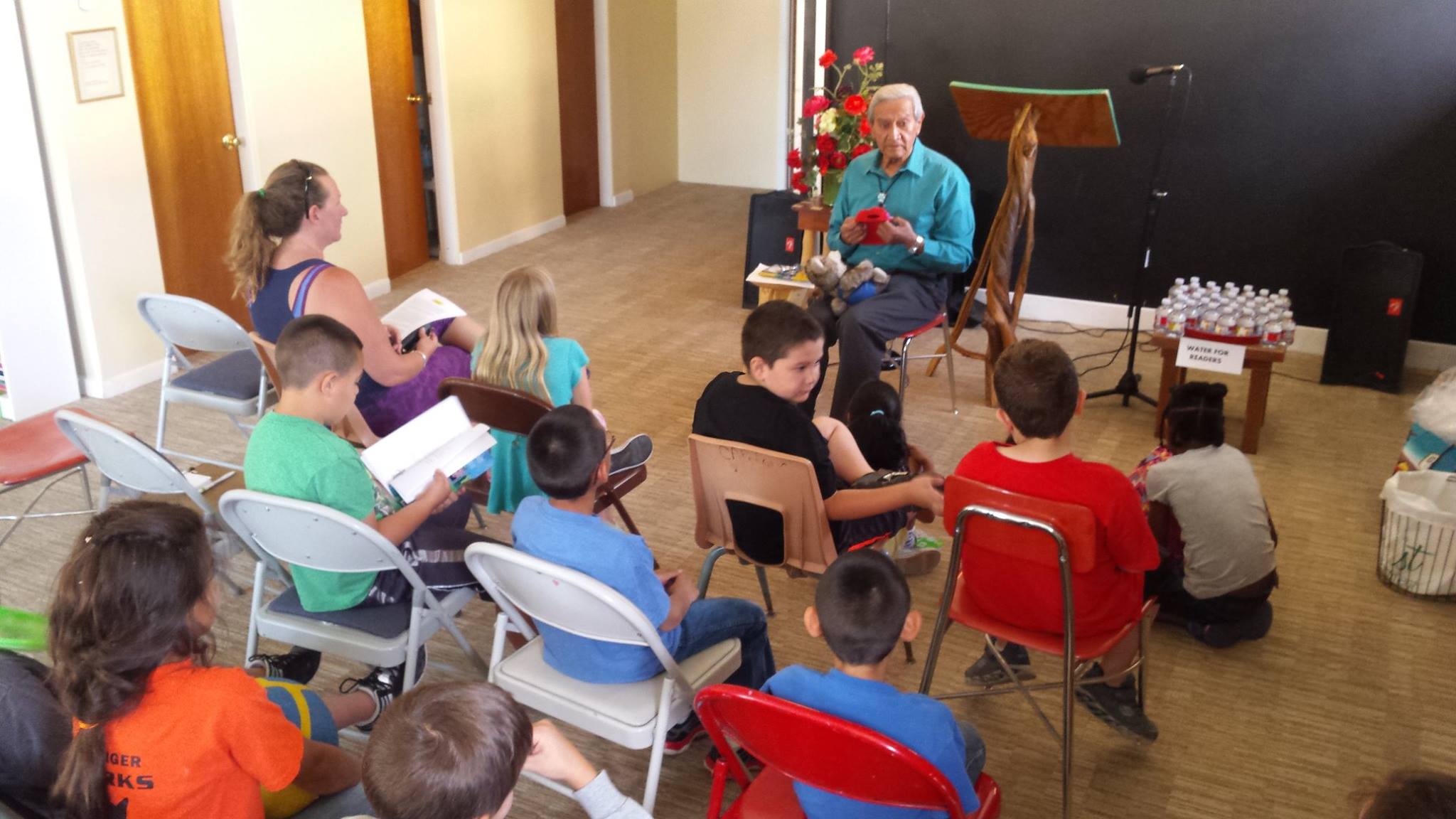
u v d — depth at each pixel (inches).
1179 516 119.0
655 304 238.5
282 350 92.2
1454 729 110.3
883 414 120.1
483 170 269.7
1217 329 163.5
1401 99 191.6
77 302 183.5
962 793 67.8
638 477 129.7
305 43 213.9
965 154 222.4
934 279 179.3
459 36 251.9
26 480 126.0
